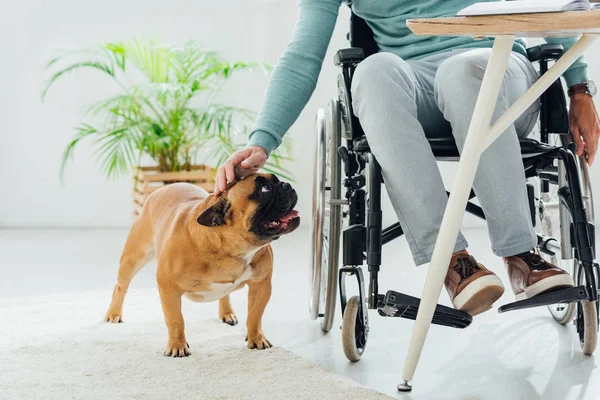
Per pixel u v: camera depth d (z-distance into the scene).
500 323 2.07
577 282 1.68
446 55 1.69
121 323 2.08
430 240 1.43
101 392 1.47
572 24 1.00
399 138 1.44
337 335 1.97
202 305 2.35
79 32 4.27
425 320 1.38
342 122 1.90
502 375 1.60
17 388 1.50
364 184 1.72
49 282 2.80
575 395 1.46
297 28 1.75
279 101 1.67
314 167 2.01
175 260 1.71
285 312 2.27
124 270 2.05
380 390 1.51
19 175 4.33
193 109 3.77
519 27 1.04
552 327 2.00
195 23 4.30
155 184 3.88
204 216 1.64
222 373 1.59
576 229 1.47
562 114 1.69
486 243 3.59
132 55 3.83
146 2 4.29
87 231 4.22
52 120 4.30
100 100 4.28
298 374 1.57
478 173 1.45
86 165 4.34
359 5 1.82
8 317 2.15
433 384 1.54
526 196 1.47
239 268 1.73
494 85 1.18
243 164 1.62
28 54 4.26
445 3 1.74
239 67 3.78
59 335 1.93
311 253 2.07
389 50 1.81
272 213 1.65
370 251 1.46
